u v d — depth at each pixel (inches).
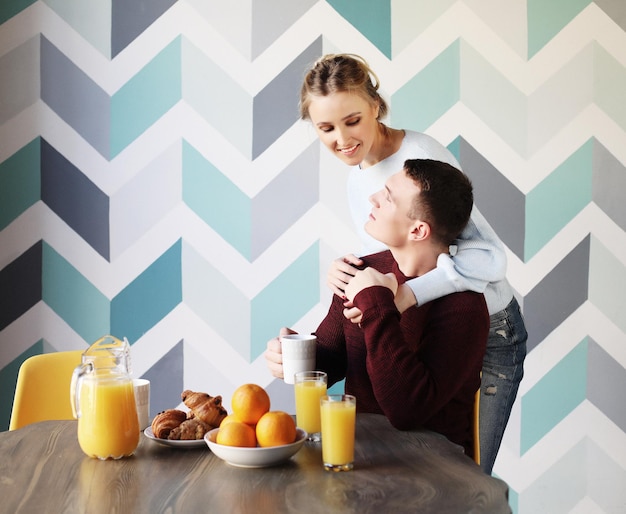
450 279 60.3
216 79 98.0
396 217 61.3
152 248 98.4
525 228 100.1
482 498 41.8
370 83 74.9
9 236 97.0
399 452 50.4
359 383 64.1
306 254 99.3
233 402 49.8
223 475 45.9
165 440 50.9
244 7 97.8
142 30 97.3
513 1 99.3
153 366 98.9
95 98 97.3
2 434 55.9
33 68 96.7
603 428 101.0
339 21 98.3
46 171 97.2
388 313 55.5
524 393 100.4
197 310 99.0
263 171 98.7
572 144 100.1
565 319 100.6
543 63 99.7
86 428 48.8
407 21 98.7
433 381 56.1
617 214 100.5
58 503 41.5
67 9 96.7
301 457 49.6
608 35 100.0
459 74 99.3
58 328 97.7
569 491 100.7
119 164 97.7
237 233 98.8
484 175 100.0
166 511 40.1
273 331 99.3
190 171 98.3
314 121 74.5
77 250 97.7
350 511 40.0
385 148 79.1
